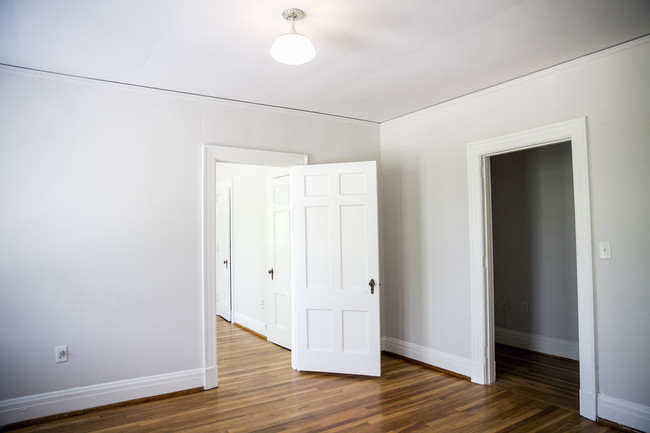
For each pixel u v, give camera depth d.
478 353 3.58
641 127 2.64
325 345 3.88
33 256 2.92
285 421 2.85
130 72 3.04
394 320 4.46
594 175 2.86
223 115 3.71
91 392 3.06
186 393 3.40
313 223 3.95
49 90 3.02
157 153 3.40
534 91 3.21
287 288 4.67
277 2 2.12
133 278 3.26
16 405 2.81
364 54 2.81
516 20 2.37
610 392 2.76
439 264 3.95
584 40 2.65
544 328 4.49
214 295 3.58
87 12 2.18
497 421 2.83
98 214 3.15
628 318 2.69
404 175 4.35
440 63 2.99
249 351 4.61
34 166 2.95
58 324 2.98
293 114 4.12
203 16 2.25
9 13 2.17
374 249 3.79
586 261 2.87
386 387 3.49
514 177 4.80
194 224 3.53
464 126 3.73
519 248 4.74
